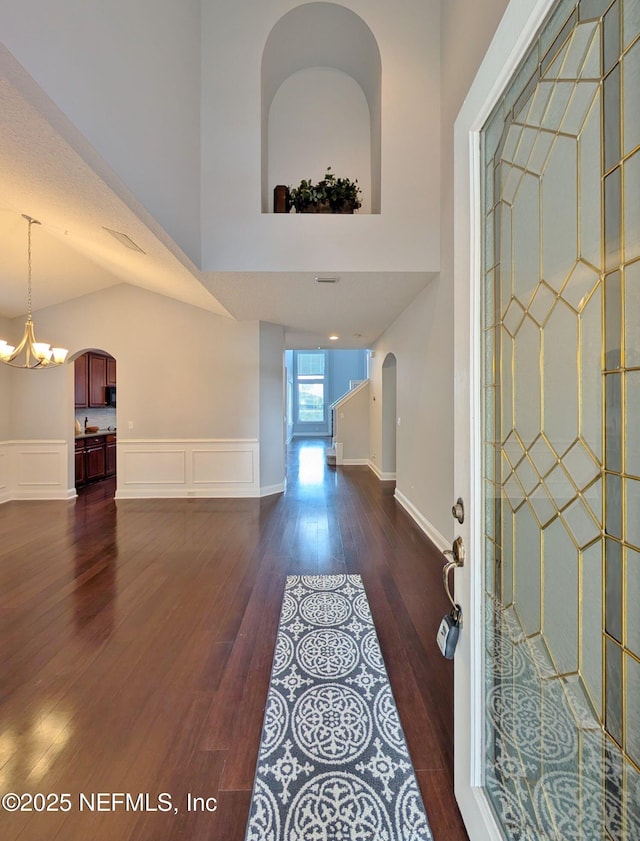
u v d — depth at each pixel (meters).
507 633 1.02
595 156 0.70
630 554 0.63
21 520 4.30
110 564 3.10
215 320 5.26
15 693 1.72
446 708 1.62
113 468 7.03
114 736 1.49
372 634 2.15
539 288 0.88
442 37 3.16
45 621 2.29
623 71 0.64
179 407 5.30
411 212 3.25
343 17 3.35
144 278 4.25
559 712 0.82
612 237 0.67
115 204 2.26
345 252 3.24
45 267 4.19
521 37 0.83
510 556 1.01
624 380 0.64
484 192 1.05
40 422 5.26
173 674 1.83
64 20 1.59
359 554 3.28
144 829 1.17
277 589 2.67
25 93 1.47
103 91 1.88
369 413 7.94
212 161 3.21
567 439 0.79
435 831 1.15
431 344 3.53
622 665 0.65
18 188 2.25
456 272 1.15
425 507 3.83
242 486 5.32
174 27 2.66
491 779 1.06
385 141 3.24
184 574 2.92
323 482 6.27
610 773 0.68
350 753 1.41
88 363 6.35
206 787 1.29
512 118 0.95
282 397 5.69
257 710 1.62
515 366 0.98
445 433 3.22
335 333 6.18
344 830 1.16
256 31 3.22
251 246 3.22
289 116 4.20
